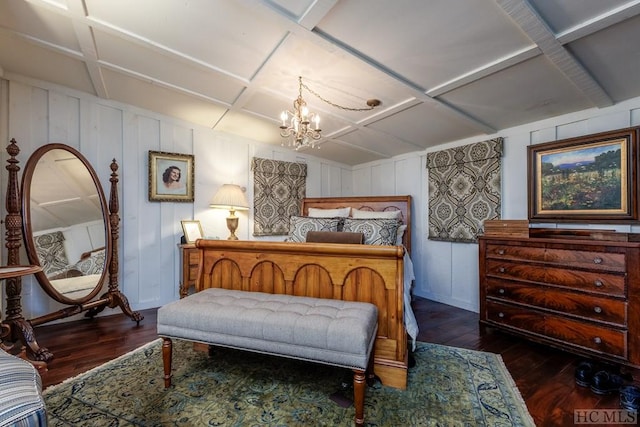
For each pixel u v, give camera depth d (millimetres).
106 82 2693
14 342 2230
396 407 1577
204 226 3654
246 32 1879
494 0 1416
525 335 2346
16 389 883
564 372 1937
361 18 1621
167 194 3385
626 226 2227
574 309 2070
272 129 3645
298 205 4328
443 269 3564
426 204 3795
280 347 1584
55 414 1499
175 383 1798
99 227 2830
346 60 2012
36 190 2475
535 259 2293
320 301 1852
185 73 2455
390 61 1989
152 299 3314
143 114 3254
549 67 1923
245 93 2697
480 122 2859
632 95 2184
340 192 4805
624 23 1494
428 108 2664
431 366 2006
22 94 2637
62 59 2355
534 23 1515
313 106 2787
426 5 1497
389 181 4328
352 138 3645
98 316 3012
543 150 2676
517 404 1596
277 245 2070
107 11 1756
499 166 3014
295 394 1693
